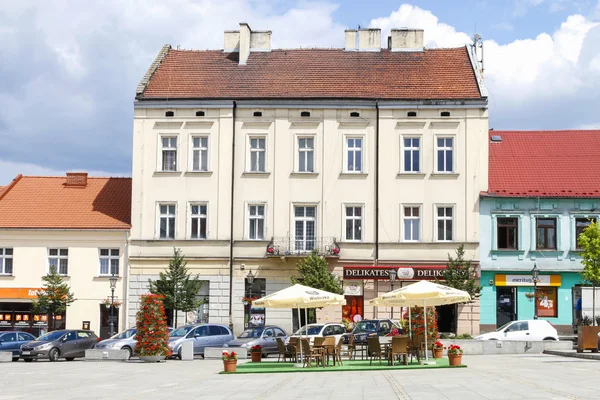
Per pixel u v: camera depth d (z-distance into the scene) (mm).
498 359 34594
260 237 50531
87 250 50938
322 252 49156
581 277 47344
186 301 47906
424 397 19719
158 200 50812
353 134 50500
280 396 21031
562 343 39594
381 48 54344
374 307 49188
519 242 49719
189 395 21812
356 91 51219
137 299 50250
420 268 48969
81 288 50656
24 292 50781
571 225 49844
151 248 50500
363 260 49719
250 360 38375
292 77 52438
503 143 54219
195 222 50812
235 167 50719
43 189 54500
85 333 42500
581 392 20125
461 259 48000
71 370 32781
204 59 54188
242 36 53844
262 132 50812
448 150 50312
